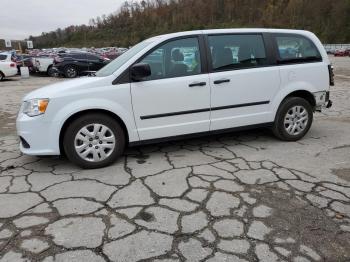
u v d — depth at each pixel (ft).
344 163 13.91
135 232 9.12
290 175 12.68
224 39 15.15
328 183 11.95
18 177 12.98
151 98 13.80
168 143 16.87
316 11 289.12
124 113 13.53
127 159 14.69
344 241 8.63
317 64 17.03
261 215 9.86
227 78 14.89
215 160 14.39
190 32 14.69
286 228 9.20
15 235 9.07
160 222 9.57
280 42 16.33
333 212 9.99
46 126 12.81
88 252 8.32
